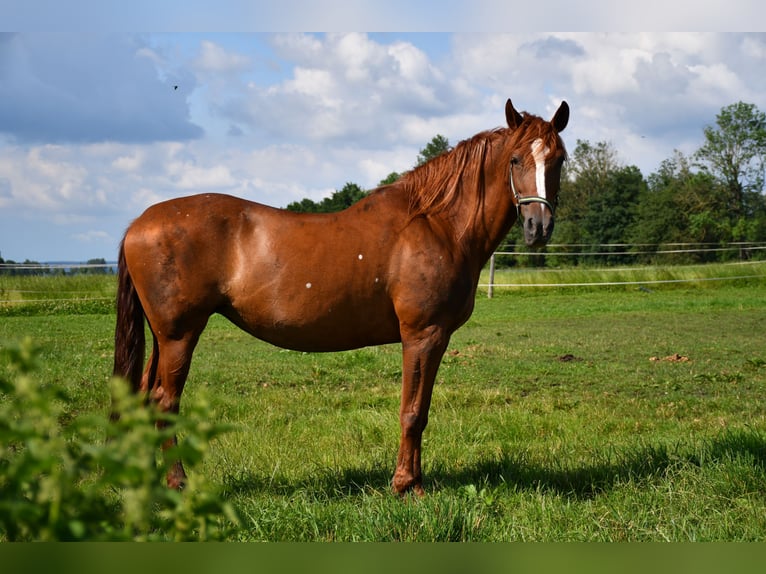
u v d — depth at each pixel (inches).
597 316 679.7
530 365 406.0
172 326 175.0
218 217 175.5
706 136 2068.2
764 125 2009.1
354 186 2102.6
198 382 346.0
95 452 47.8
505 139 183.6
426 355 175.3
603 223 2322.8
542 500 165.6
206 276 173.8
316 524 146.3
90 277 853.2
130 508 48.6
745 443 199.6
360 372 384.8
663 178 2353.6
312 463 202.5
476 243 184.7
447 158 183.3
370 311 176.9
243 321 179.8
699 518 154.8
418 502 151.9
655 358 431.5
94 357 410.0
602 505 166.1
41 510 48.1
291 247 173.5
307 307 173.9
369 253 173.8
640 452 202.7
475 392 321.4
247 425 255.4
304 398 309.9
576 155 2669.8
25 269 896.9
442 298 175.0
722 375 366.6
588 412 286.2
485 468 196.9
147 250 172.7
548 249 1839.3
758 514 154.3
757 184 2047.2
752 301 772.6
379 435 241.8
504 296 890.1
